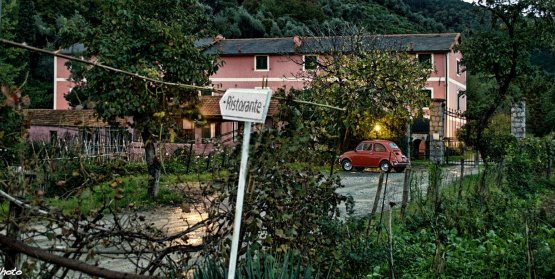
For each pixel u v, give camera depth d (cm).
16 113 372
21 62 4612
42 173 405
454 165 2595
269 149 500
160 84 461
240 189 393
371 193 1666
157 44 1378
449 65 3903
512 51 1789
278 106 528
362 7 7875
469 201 960
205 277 436
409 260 698
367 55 1839
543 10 1725
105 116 1062
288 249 511
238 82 4184
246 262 464
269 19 6594
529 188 1522
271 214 515
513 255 671
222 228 536
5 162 406
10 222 364
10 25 2434
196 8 1595
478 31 1847
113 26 1390
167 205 1289
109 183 451
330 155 601
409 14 8562
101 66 383
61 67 4241
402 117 1911
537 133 4269
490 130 1994
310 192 563
